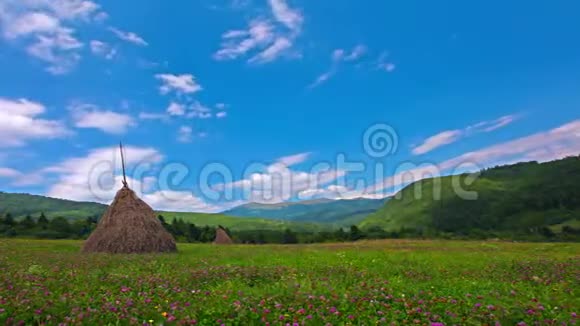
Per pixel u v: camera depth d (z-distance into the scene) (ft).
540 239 369.09
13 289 37.19
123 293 37.78
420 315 30.17
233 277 49.37
